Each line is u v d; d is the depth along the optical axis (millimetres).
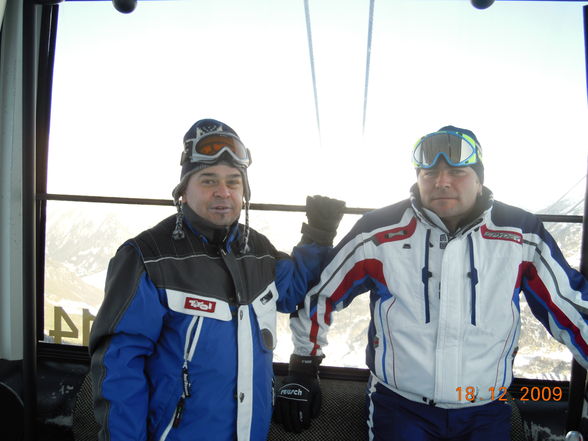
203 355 891
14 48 1463
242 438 921
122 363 833
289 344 1625
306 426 1231
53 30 1589
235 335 943
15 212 1541
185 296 894
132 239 921
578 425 1232
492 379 1076
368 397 1219
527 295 1132
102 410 807
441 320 1051
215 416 890
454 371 1053
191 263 929
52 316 1679
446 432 1087
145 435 854
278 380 1495
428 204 1073
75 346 1648
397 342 1104
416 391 1081
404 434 1087
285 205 1372
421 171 1081
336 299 1214
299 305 1253
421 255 1099
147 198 1455
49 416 1468
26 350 1258
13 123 1495
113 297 855
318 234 1193
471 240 1086
